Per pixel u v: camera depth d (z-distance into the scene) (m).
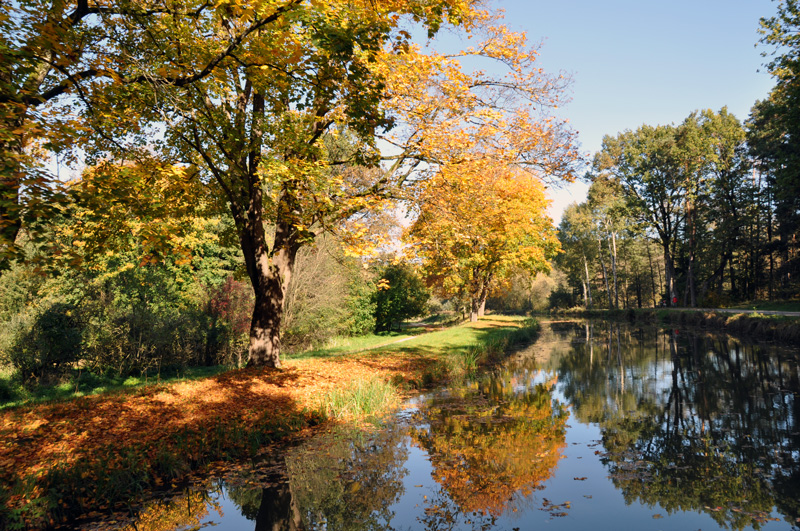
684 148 39.47
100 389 13.60
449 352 19.33
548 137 12.15
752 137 37.06
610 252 60.22
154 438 7.49
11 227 4.96
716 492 5.95
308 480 6.77
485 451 7.87
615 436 8.59
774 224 40.16
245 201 10.88
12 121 5.64
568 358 19.61
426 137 11.05
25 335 13.84
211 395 9.78
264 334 12.89
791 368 14.37
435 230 12.32
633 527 5.02
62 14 6.62
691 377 14.20
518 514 5.46
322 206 9.43
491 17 12.16
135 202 7.14
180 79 7.45
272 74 7.64
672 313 35.72
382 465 7.31
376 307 33.47
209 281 24.67
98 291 18.77
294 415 9.44
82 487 5.98
